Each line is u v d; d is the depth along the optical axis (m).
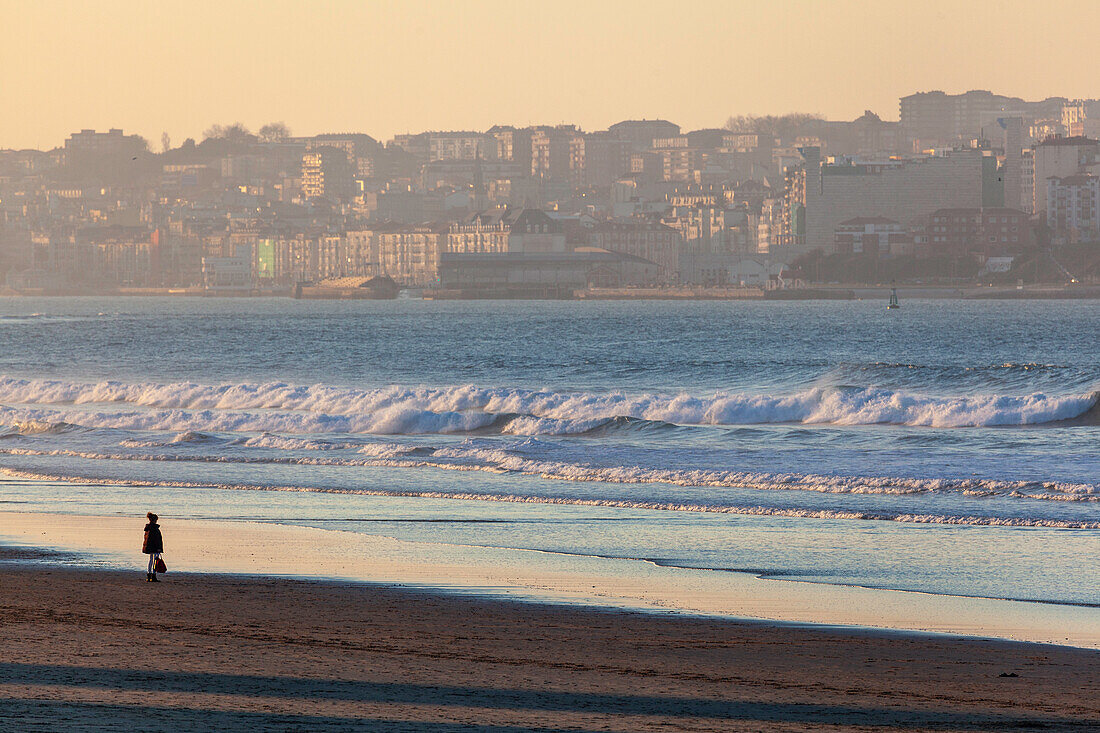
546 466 198.38
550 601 106.38
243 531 145.00
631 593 110.19
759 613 102.56
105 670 76.94
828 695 76.19
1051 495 164.38
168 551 130.75
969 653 88.81
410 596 107.62
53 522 151.25
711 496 169.75
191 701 70.19
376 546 134.50
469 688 75.69
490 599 106.88
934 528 144.62
